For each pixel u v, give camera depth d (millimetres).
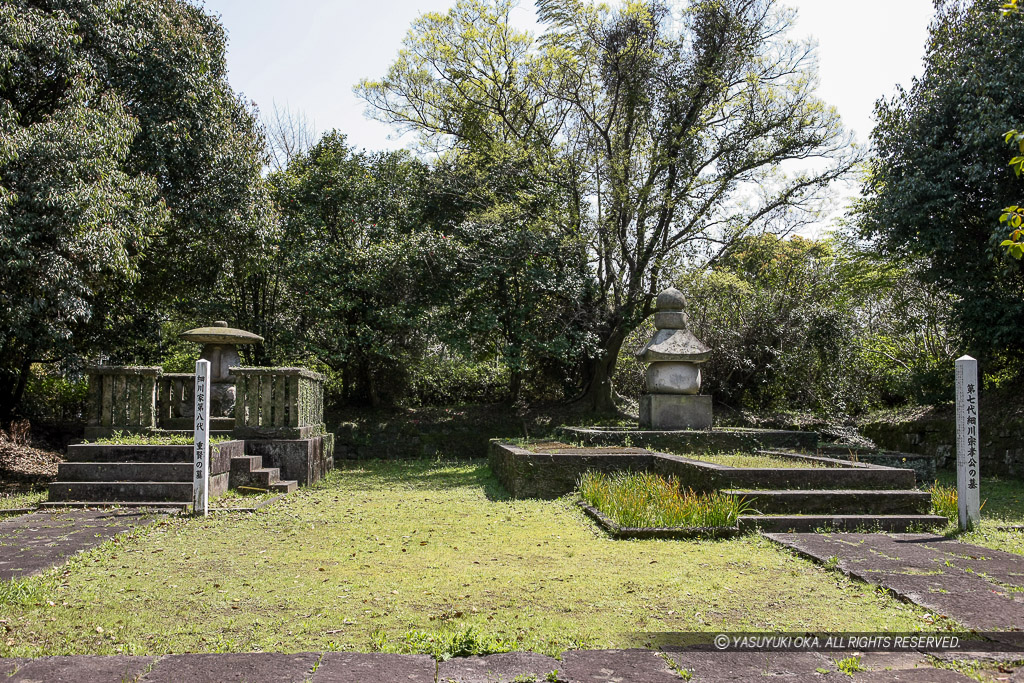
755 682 3328
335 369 17844
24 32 9789
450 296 16312
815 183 16484
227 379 11469
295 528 7105
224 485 9320
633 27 15727
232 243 14500
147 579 5125
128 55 12258
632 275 16609
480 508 8398
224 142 14414
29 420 14680
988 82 11883
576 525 7219
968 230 12953
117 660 3553
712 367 17859
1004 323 12586
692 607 4434
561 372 18641
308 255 15891
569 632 3957
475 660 3553
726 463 8859
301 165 18203
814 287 17844
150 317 15039
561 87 16359
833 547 6035
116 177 10922
